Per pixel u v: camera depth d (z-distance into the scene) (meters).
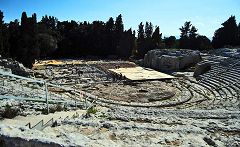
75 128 12.31
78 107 21.55
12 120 11.88
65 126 12.42
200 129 14.02
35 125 10.84
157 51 78.94
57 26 104.94
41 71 62.75
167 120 17.09
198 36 100.19
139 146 10.27
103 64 77.44
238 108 29.36
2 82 26.91
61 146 7.54
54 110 16.31
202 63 61.84
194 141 11.89
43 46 83.62
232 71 53.28
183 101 40.88
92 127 12.68
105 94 43.72
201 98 42.41
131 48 98.19
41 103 17.88
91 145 8.46
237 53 67.69
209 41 101.25
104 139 11.02
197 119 18.78
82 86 48.62
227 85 46.19
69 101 23.34
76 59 91.19
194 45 99.31
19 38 66.69
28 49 65.88
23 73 46.12
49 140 7.69
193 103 39.47
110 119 16.52
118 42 100.00
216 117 20.38
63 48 96.81
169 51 79.25
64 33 101.88
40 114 14.31
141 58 96.31
